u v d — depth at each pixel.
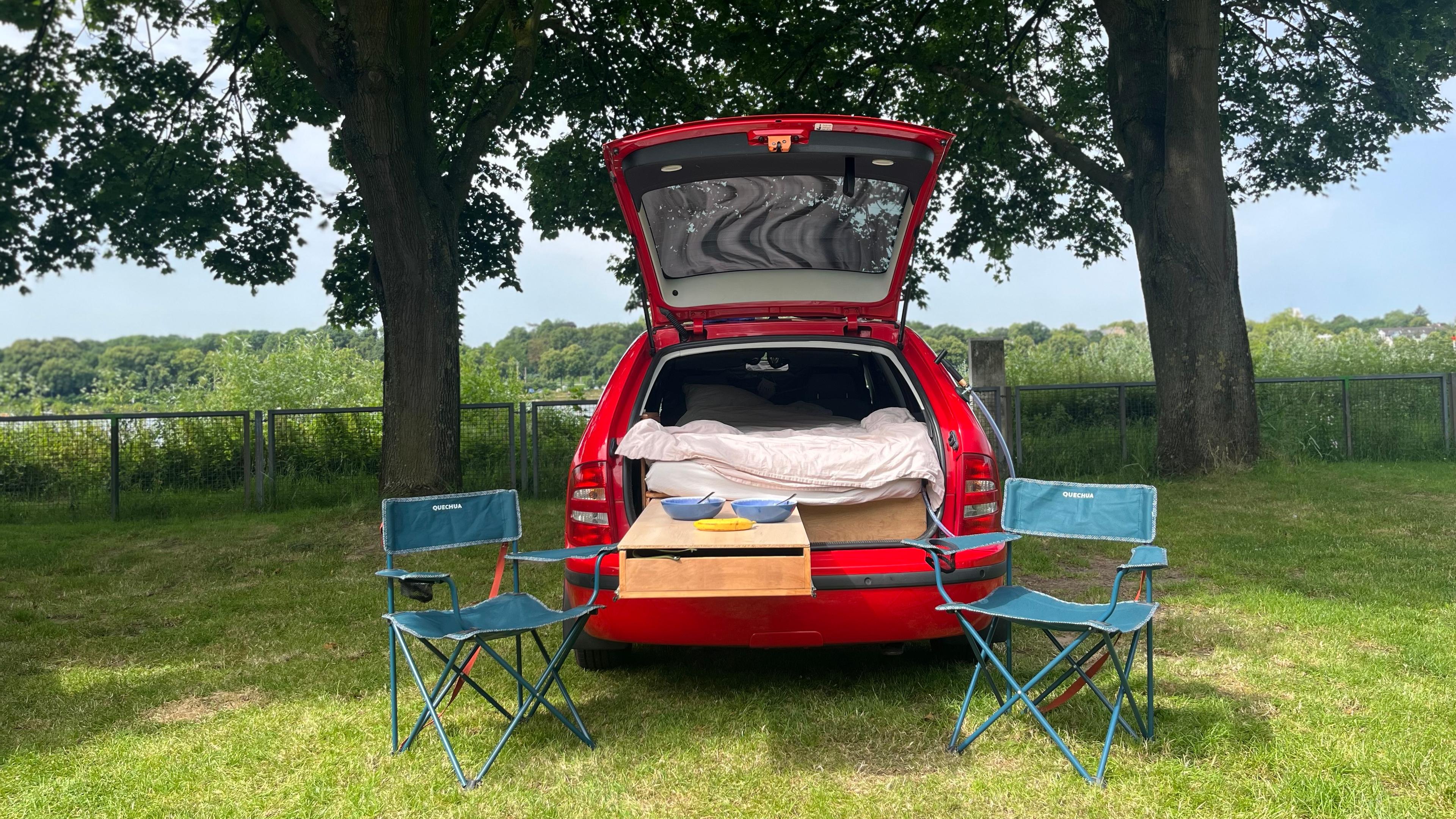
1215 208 11.93
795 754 3.50
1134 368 20.03
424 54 9.91
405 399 9.89
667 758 3.48
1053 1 15.37
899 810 3.01
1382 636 4.77
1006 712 3.75
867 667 4.56
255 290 13.98
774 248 5.04
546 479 11.93
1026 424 12.97
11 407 17.23
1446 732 3.45
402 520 3.75
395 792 3.24
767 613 3.87
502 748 3.57
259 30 12.84
